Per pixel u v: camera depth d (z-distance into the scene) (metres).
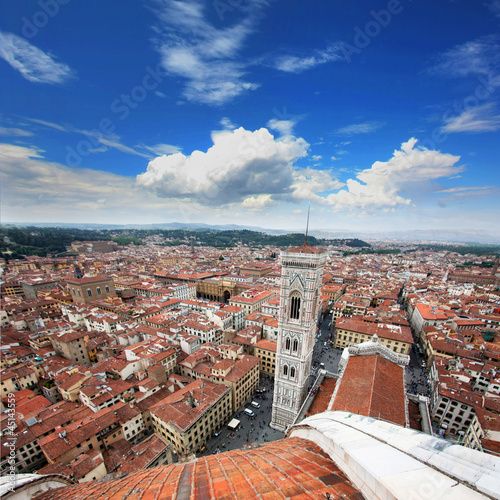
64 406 88.25
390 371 57.66
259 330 142.88
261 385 119.19
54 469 60.88
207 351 118.00
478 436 74.62
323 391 71.38
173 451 79.31
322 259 76.44
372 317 167.12
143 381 97.56
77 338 118.81
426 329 155.38
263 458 24.77
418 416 60.06
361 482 16.80
